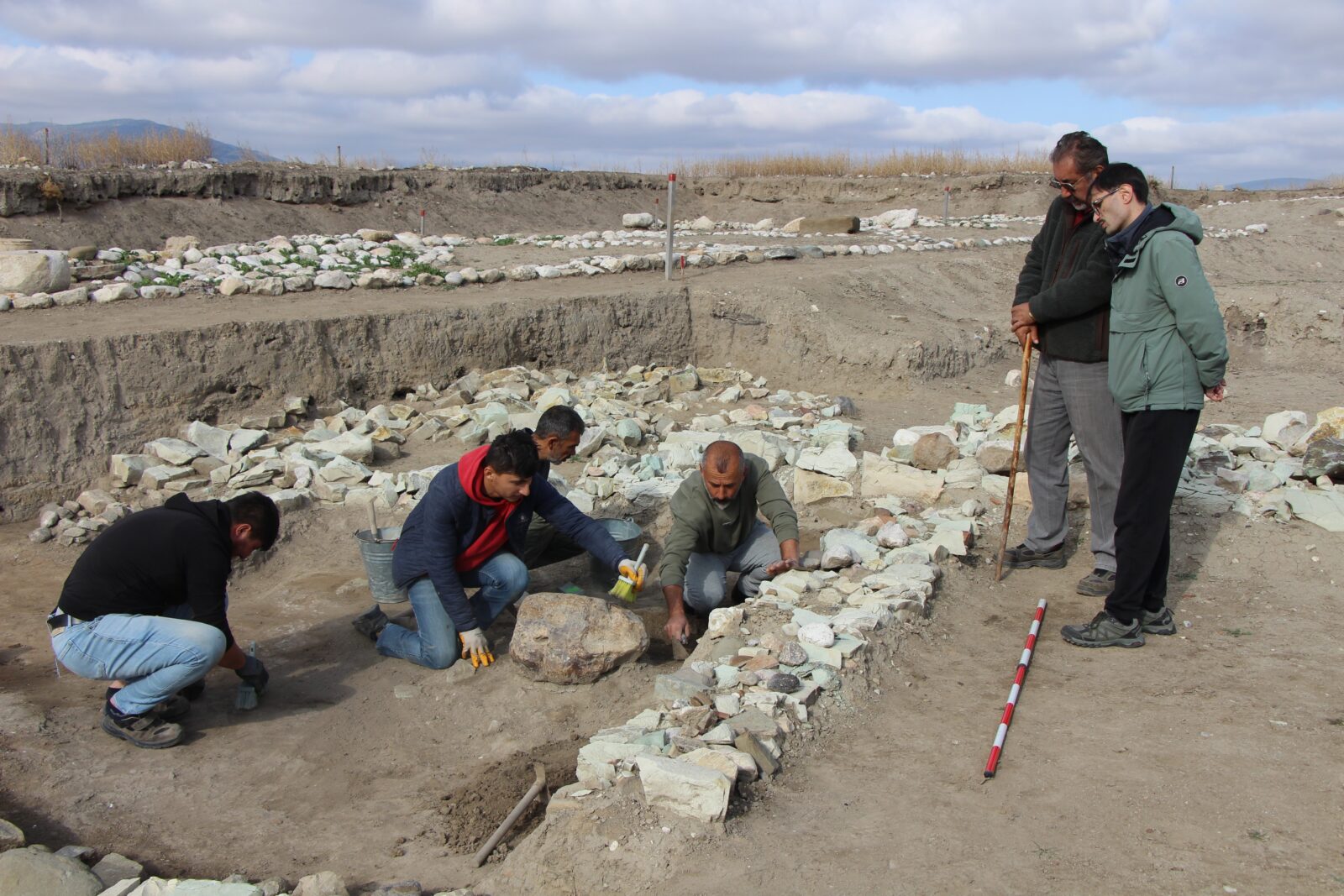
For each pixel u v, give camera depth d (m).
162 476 7.08
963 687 3.95
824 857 2.88
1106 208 3.91
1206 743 3.38
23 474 7.01
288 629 5.42
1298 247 19.53
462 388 9.34
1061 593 4.84
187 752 4.11
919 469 6.50
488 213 21.41
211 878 3.27
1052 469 4.95
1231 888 2.65
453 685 4.62
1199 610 4.53
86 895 3.02
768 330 10.92
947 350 10.77
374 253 13.55
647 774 3.09
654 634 4.99
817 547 6.00
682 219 25.55
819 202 26.17
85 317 8.61
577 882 2.87
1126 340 3.90
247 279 10.48
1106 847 2.86
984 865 2.81
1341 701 3.62
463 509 4.60
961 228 20.19
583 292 10.80
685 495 4.82
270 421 8.16
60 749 4.05
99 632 3.96
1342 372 11.79
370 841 3.50
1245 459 6.15
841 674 3.90
